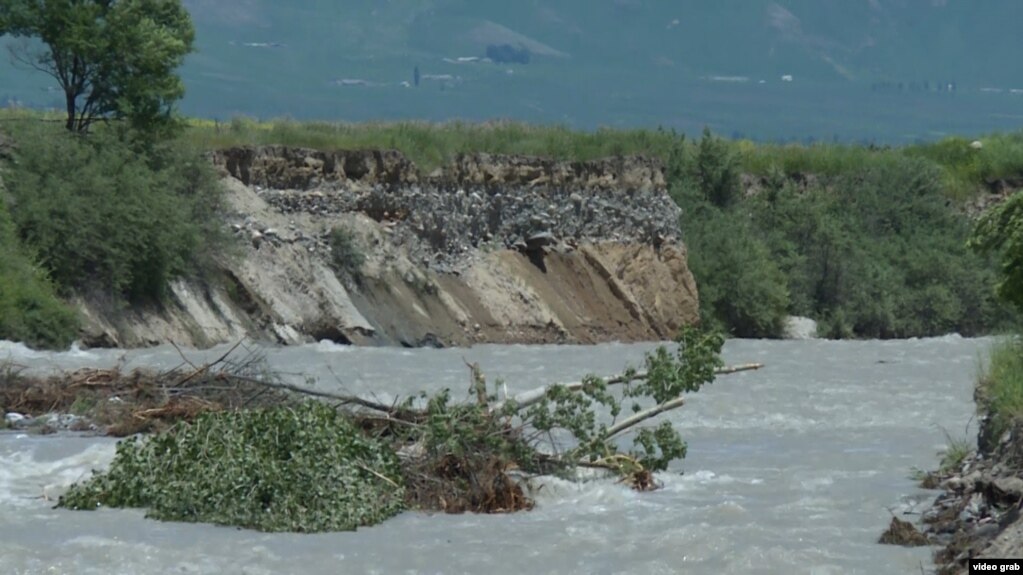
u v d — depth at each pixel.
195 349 100.88
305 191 122.19
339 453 45.88
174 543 40.56
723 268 158.50
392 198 127.06
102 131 110.62
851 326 169.62
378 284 120.50
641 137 161.62
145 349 97.56
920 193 189.25
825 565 38.16
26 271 96.19
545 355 109.25
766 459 56.69
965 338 162.00
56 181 101.88
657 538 41.12
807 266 171.75
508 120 154.88
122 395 60.84
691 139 186.62
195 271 108.56
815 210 173.12
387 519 44.66
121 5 113.69
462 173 134.75
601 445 50.81
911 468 53.94
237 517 43.28
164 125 114.75
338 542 41.28
